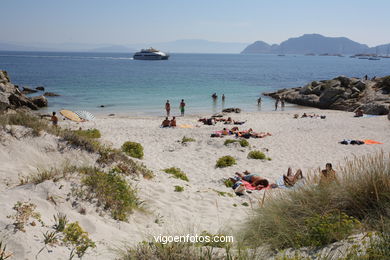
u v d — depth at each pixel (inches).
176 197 349.1
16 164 333.1
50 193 238.4
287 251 173.3
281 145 737.6
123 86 2207.2
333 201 206.5
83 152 399.5
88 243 190.1
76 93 1825.8
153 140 791.1
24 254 159.8
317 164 586.6
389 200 189.2
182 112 1267.2
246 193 419.8
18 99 1254.9
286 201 222.2
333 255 154.6
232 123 1062.4
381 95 1483.8
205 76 3373.5
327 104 1595.7
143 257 173.3
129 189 309.9
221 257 172.7
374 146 707.4
